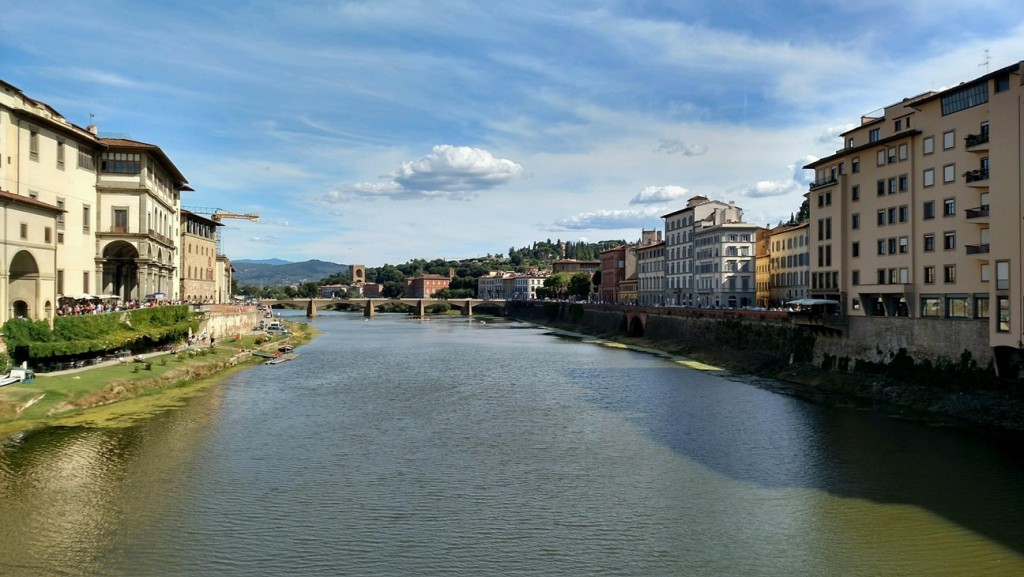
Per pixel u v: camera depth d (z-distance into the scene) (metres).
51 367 62.94
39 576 27.72
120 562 29.11
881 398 66.00
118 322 72.88
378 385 77.12
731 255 150.88
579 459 45.47
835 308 82.75
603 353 114.94
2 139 65.25
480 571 28.78
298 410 61.19
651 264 190.50
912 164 70.38
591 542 31.88
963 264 64.00
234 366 91.44
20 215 59.38
